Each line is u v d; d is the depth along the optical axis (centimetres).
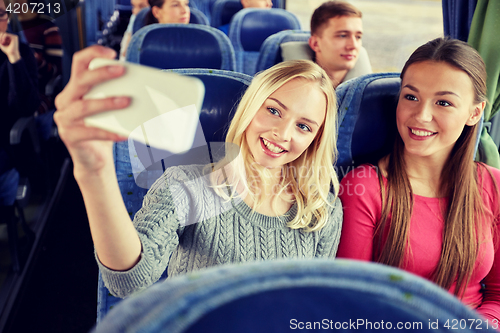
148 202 74
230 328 18
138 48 160
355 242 93
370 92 94
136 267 58
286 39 193
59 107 39
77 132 38
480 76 86
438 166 94
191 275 20
